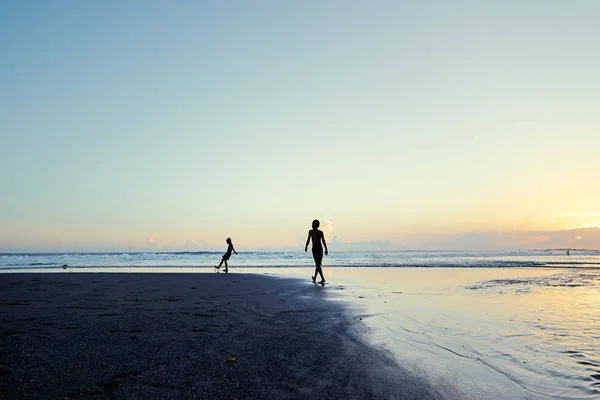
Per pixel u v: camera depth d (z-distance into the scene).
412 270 18.94
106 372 3.23
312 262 29.88
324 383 3.12
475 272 17.27
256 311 6.47
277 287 10.60
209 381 3.08
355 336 4.81
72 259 38.94
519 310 6.86
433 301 7.93
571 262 26.56
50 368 3.30
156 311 6.27
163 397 2.74
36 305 6.75
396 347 4.35
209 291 9.41
